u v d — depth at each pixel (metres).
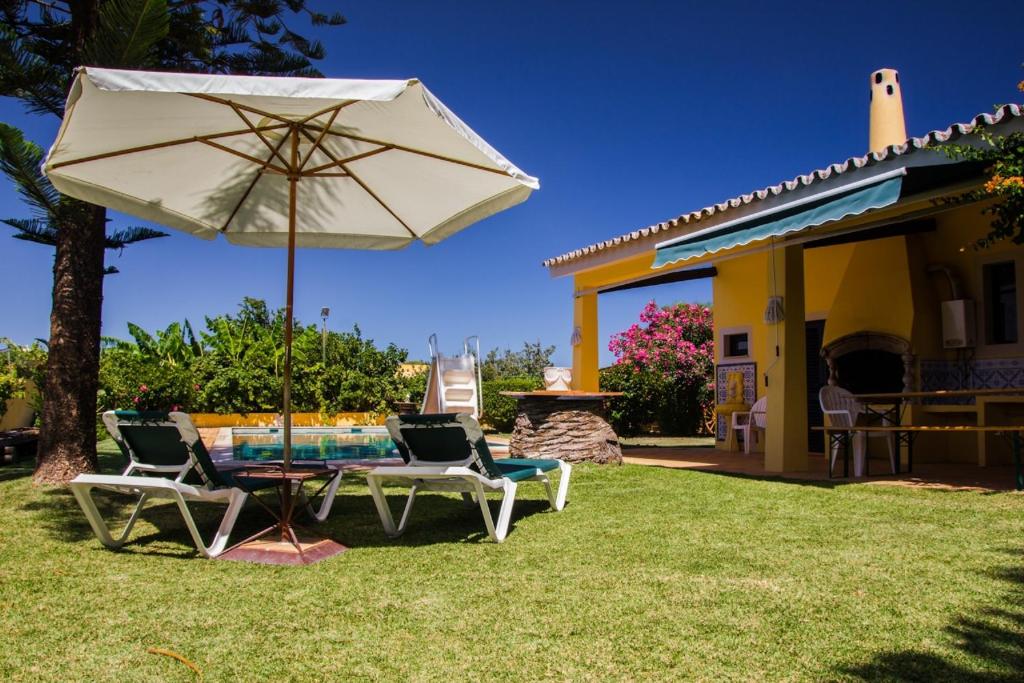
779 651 3.10
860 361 11.95
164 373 16.19
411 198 7.15
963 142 6.71
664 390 18.78
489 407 20.44
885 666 2.91
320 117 5.59
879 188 6.81
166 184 6.53
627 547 5.09
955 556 4.60
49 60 9.33
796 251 9.81
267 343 20.11
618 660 3.04
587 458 10.52
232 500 5.16
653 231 11.55
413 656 3.12
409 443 5.74
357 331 21.91
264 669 3.00
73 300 8.48
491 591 4.05
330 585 4.22
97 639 3.35
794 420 9.59
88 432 8.56
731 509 6.52
